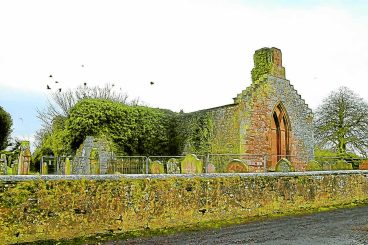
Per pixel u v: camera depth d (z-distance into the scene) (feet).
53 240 34.35
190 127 98.48
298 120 99.19
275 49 96.37
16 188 32.99
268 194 54.03
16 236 32.45
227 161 86.17
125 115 97.09
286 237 37.86
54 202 34.86
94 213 37.22
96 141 90.38
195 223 44.78
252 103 87.76
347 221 48.55
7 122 152.15
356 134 152.46
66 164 85.61
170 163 73.87
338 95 161.58
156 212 41.65
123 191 39.52
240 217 49.73
